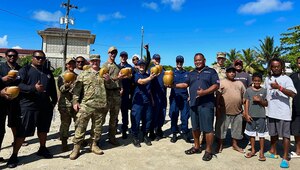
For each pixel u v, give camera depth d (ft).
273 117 17.79
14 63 18.43
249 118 18.94
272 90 18.02
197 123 19.16
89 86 17.89
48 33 133.49
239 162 17.92
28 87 15.98
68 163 16.84
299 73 18.49
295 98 18.15
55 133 24.72
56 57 135.64
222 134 20.12
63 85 18.78
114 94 20.63
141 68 21.34
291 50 96.73
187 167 16.81
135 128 21.13
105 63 21.27
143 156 18.71
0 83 15.57
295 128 18.20
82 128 17.79
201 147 21.42
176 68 23.18
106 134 24.90
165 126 29.55
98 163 17.01
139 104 21.06
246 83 22.56
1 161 16.83
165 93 24.32
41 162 16.89
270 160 18.37
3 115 15.48
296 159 18.51
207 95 18.17
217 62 24.44
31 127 16.35
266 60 134.92
